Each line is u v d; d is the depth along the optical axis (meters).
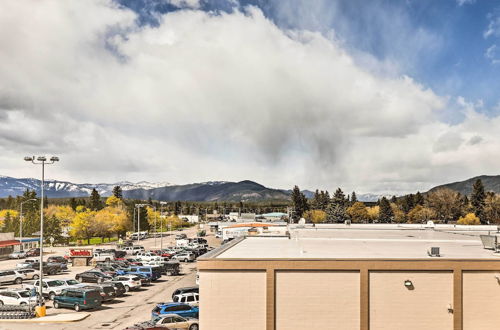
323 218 173.75
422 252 29.89
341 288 23.92
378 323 23.89
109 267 57.94
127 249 86.94
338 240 39.69
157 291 47.56
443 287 23.94
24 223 114.31
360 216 174.25
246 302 23.88
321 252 29.59
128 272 53.59
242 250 30.67
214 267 23.92
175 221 190.62
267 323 23.66
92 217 114.75
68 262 72.88
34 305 37.56
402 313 23.86
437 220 155.88
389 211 170.62
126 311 37.75
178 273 61.34
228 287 23.94
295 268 23.88
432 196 159.25
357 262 23.92
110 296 41.31
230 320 23.83
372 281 24.02
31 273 56.19
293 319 23.89
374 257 26.56
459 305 23.77
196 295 36.34
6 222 117.50
